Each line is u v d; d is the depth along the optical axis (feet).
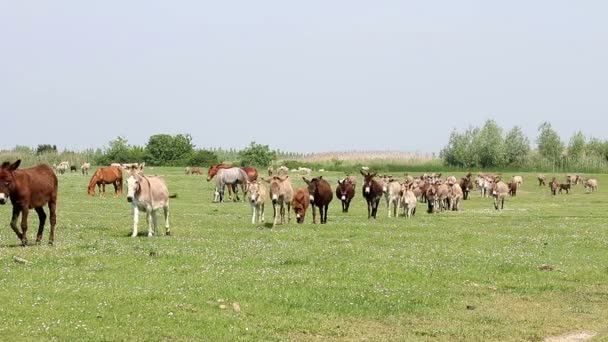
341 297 56.90
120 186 197.47
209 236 91.66
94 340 43.19
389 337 47.60
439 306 56.34
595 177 349.20
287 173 278.87
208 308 51.83
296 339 46.21
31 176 77.56
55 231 94.68
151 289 56.34
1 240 83.61
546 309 57.11
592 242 94.32
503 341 47.85
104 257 69.87
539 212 156.97
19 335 43.34
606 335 49.34
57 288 55.47
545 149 426.51
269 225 109.91
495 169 418.92
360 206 168.25
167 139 411.13
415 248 84.94
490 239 95.45
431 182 190.90
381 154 426.51
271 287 58.90
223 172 178.29
